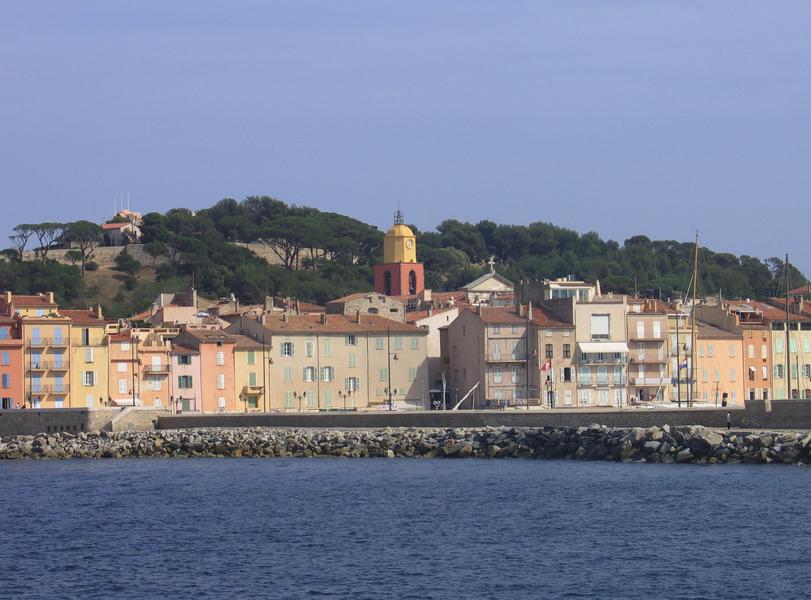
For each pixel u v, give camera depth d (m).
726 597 196.88
